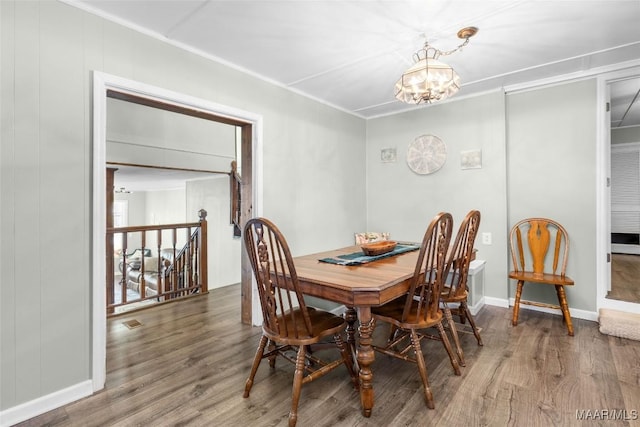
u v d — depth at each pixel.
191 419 1.59
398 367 2.09
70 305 1.78
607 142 2.79
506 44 2.35
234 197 4.45
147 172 4.61
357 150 4.05
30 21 1.65
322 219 3.51
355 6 1.89
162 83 2.18
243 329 2.77
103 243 1.89
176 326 2.85
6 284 1.59
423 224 3.74
